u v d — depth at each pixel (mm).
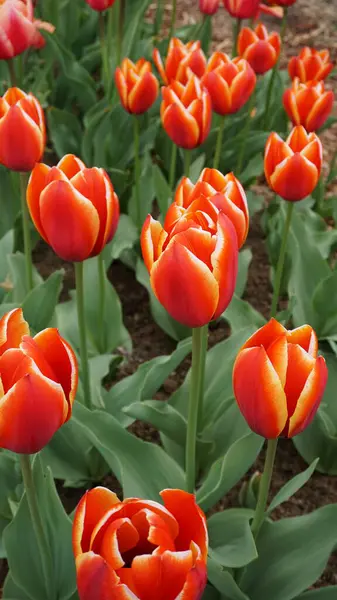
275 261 1217
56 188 636
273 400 549
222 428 889
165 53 1595
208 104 921
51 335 531
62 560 720
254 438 723
